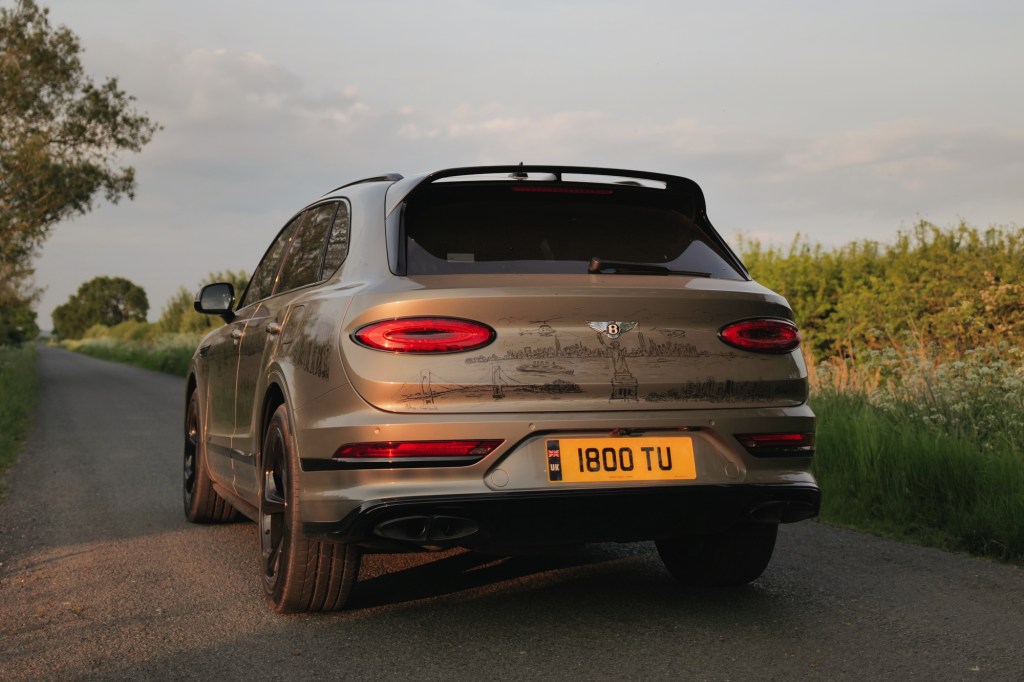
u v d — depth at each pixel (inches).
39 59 1263.5
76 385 997.2
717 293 133.0
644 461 127.2
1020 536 181.5
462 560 182.2
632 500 125.5
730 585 158.7
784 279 521.3
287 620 144.1
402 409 121.6
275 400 157.2
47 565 186.5
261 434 159.9
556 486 123.3
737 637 132.3
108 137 1325.0
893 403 289.3
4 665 126.0
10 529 225.8
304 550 136.8
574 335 126.2
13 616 150.6
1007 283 418.0
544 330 125.3
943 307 437.7
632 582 164.1
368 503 120.8
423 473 121.4
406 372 121.8
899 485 221.5
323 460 128.0
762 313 136.1
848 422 263.4
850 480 231.6
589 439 126.0
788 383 136.2
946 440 231.5
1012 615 142.0
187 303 2016.5
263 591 160.4
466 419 121.8
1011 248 442.6
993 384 275.0
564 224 141.8
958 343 415.2
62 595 163.0
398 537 122.1
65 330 7199.8
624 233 143.7
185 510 234.5
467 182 140.9
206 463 215.8
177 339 1486.2
